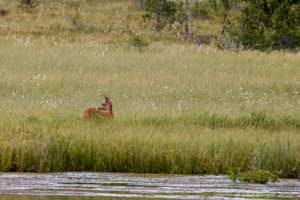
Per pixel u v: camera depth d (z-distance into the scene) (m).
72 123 44.16
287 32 135.75
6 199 26.48
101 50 121.06
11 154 35.69
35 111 52.44
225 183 33.16
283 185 33.28
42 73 89.06
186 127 46.09
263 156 37.06
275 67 104.69
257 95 75.75
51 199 26.73
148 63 105.38
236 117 54.00
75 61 103.50
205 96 73.62
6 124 42.22
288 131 47.34
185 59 112.19
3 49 111.44
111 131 41.31
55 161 35.94
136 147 37.16
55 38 134.25
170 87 79.69
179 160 36.59
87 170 36.44
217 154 37.12
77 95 70.25
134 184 31.91
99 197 27.67
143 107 59.97
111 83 81.19
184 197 28.36
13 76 81.94
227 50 131.62
